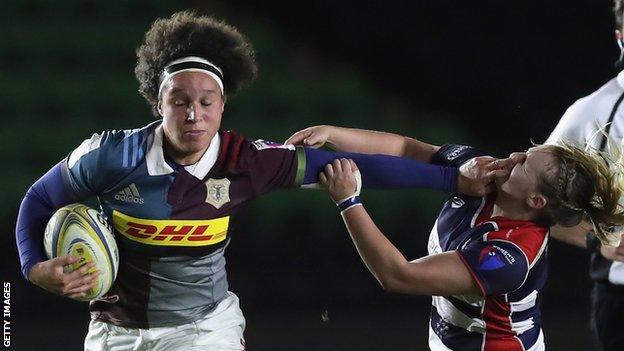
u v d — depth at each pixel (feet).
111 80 108.88
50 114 104.32
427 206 98.53
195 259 38.93
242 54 39.09
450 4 122.62
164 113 37.14
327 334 83.66
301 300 93.50
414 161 40.29
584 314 90.84
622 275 48.14
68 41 113.50
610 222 39.24
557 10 117.91
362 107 113.09
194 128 36.45
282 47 120.78
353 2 125.70
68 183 37.81
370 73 123.24
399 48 123.54
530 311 39.83
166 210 37.65
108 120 104.06
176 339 40.22
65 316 87.56
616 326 49.29
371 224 37.99
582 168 38.24
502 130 118.52
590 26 116.57
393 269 37.04
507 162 39.19
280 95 111.45
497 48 120.16
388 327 86.17
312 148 40.06
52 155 98.43
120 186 37.42
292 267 96.63
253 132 104.42
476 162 39.83
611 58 115.96
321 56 122.11
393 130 111.55
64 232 36.73
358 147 43.32
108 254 37.11
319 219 97.60
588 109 48.47
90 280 36.40
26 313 87.66
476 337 39.81
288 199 97.76
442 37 122.31
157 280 38.93
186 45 37.78
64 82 107.86
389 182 39.63
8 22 114.83
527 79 118.62
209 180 38.04
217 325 40.75
